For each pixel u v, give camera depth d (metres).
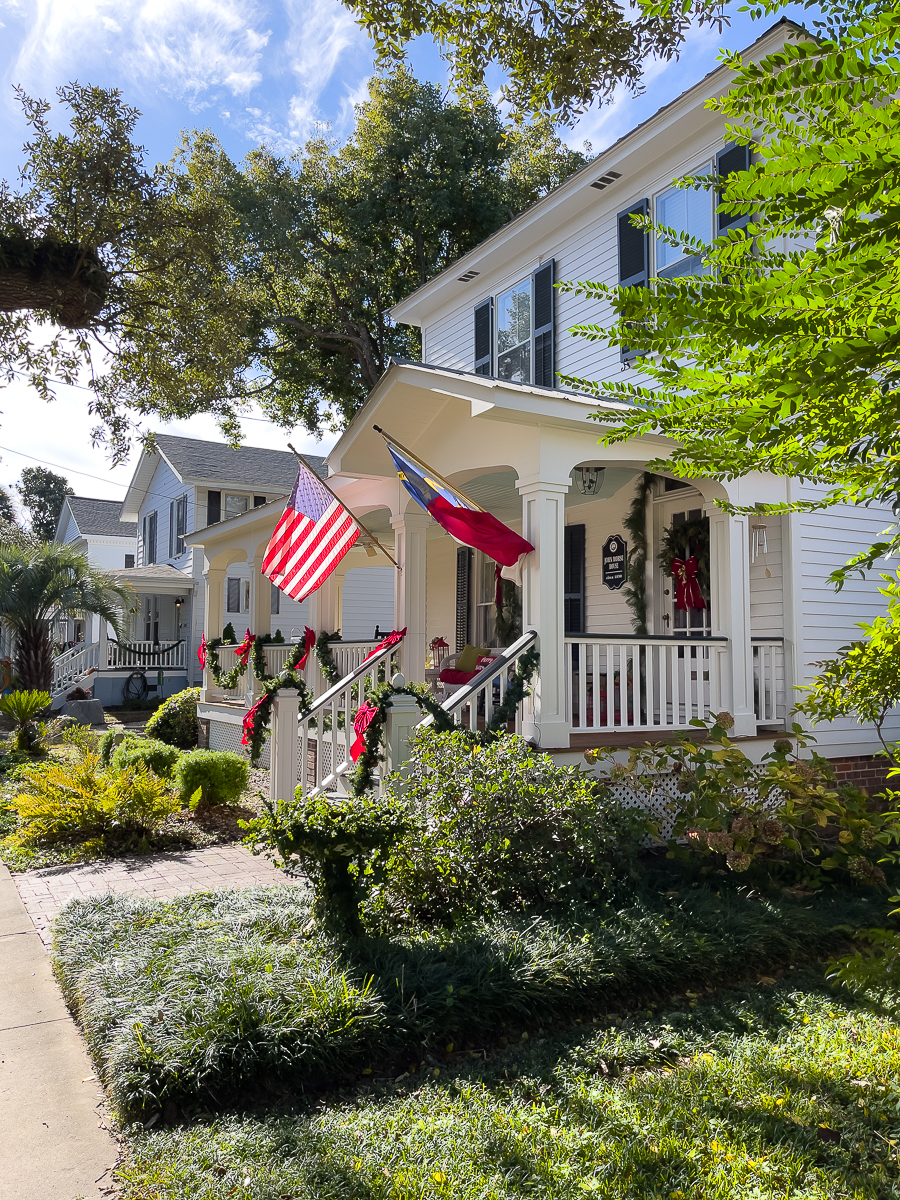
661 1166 3.02
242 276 21.73
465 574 15.10
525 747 6.54
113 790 8.45
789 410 1.42
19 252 10.05
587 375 11.72
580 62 8.02
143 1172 3.04
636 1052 3.93
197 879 7.25
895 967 2.93
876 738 9.78
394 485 10.27
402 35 8.29
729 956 4.87
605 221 11.53
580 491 10.47
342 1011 3.95
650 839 7.38
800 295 1.29
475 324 14.45
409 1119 3.35
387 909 5.38
